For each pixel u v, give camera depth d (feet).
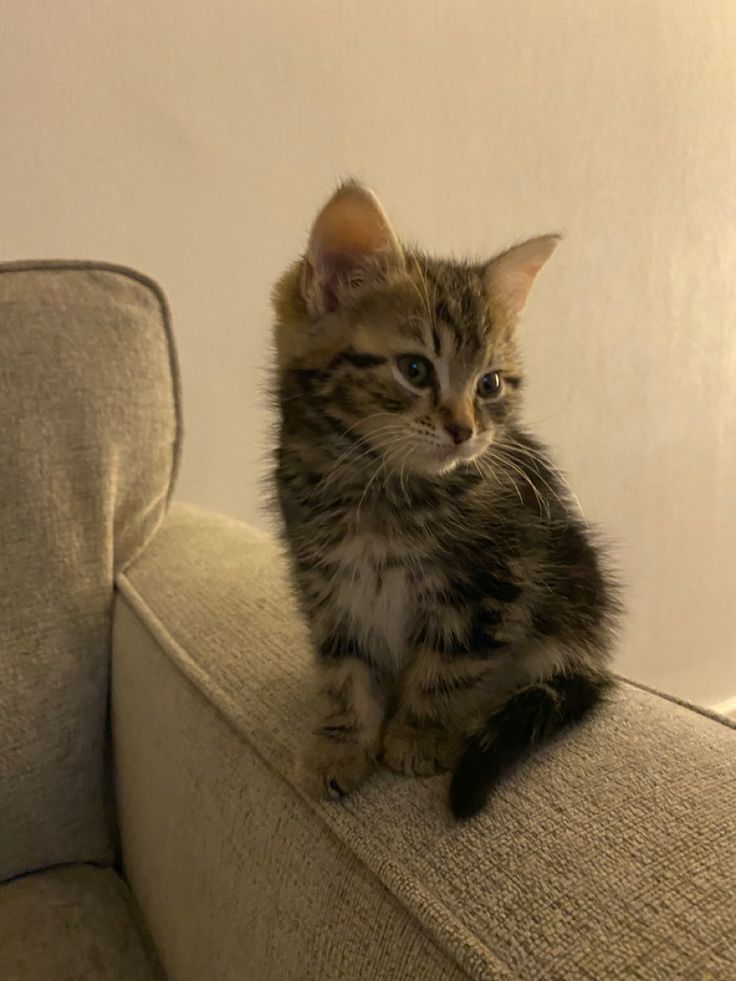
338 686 0.90
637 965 0.49
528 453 1.07
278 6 1.47
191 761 0.89
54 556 1.08
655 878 0.55
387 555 0.91
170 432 1.26
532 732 0.72
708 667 2.57
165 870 0.94
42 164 1.37
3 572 1.05
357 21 1.55
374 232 0.94
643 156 1.95
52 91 1.35
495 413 1.03
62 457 1.09
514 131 1.77
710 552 2.43
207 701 0.90
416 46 1.62
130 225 1.46
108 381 1.13
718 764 0.67
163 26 1.40
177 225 1.50
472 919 0.54
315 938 0.64
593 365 2.03
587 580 1.05
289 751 0.79
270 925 0.70
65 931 0.98
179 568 1.18
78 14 1.34
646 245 2.02
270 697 0.88
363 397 0.92
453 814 0.64
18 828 1.06
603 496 2.16
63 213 1.41
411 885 0.58
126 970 0.94
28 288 1.09
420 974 0.54
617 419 2.12
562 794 0.65
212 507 1.67
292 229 1.59
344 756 0.77
